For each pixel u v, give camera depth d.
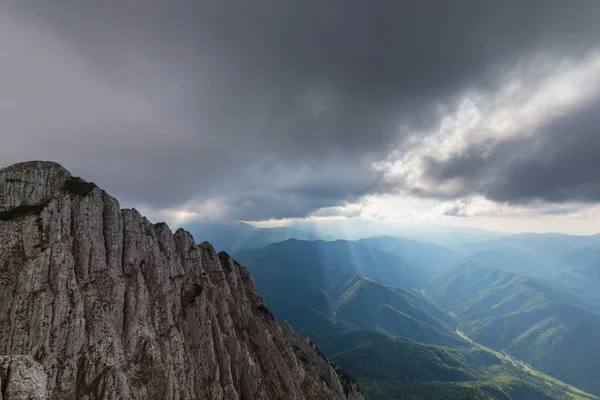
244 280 151.62
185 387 76.38
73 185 81.25
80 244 74.12
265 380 105.44
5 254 65.62
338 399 149.25
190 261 110.69
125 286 78.69
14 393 41.38
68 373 59.66
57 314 62.81
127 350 71.38
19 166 76.69
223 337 99.38
